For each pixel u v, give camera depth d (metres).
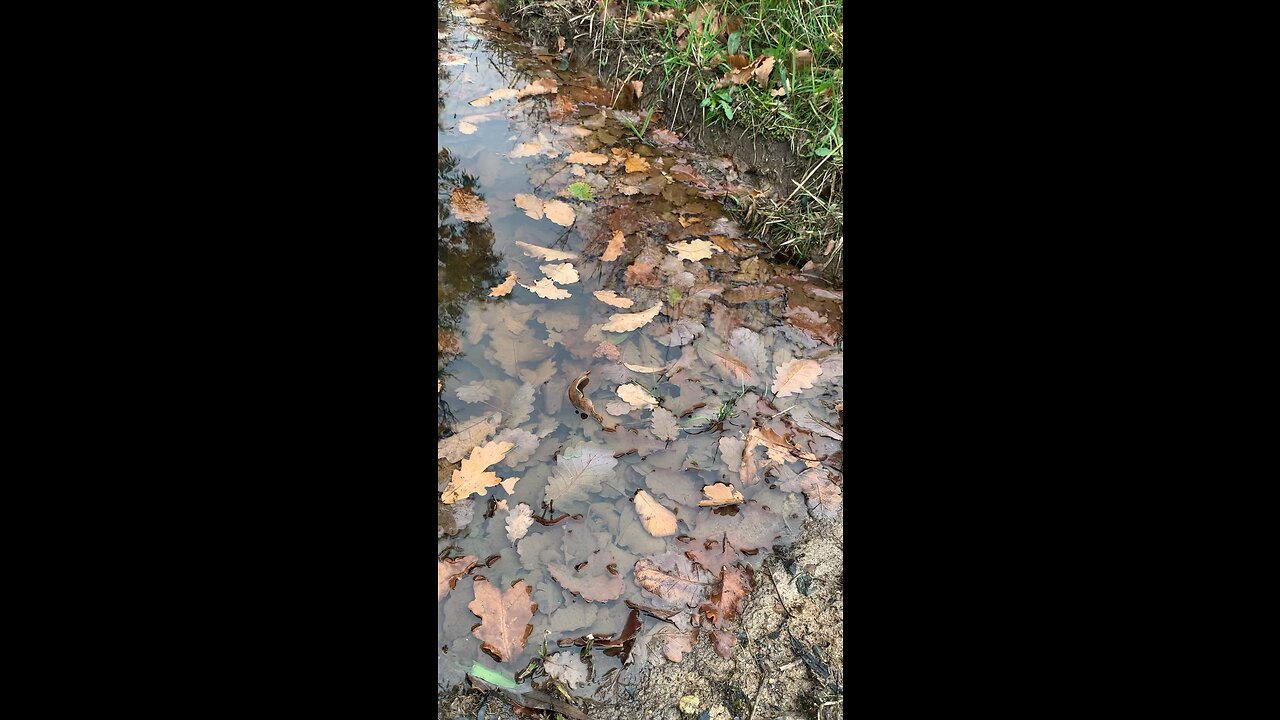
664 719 1.64
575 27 3.95
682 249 2.80
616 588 1.86
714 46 3.34
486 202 2.90
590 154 3.21
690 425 2.25
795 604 1.82
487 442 2.13
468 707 1.63
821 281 2.73
